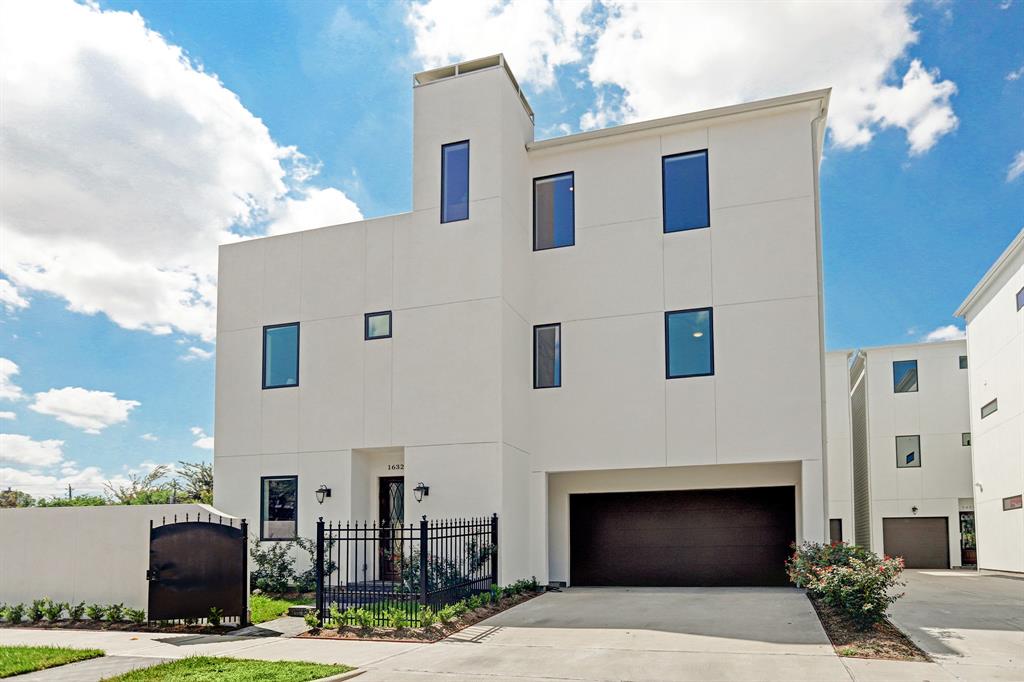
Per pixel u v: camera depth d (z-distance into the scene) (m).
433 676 8.08
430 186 15.57
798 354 14.15
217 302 17.30
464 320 14.83
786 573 14.95
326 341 16.09
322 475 15.69
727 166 15.09
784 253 14.49
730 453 14.28
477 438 14.36
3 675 7.99
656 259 15.30
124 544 12.17
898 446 29.45
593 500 16.45
